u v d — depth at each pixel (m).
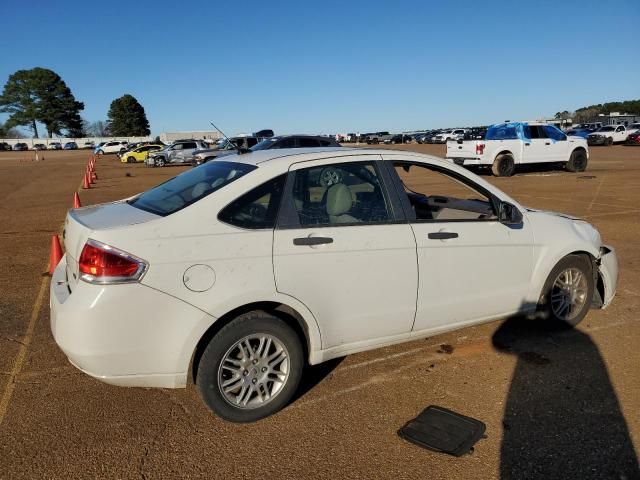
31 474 2.79
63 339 2.91
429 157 3.86
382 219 3.55
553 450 2.95
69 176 27.02
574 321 4.57
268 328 3.16
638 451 2.94
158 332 2.92
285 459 2.90
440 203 4.58
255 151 3.95
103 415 3.35
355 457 2.91
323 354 3.42
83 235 3.02
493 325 4.76
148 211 3.27
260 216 3.19
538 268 4.21
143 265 2.87
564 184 16.28
